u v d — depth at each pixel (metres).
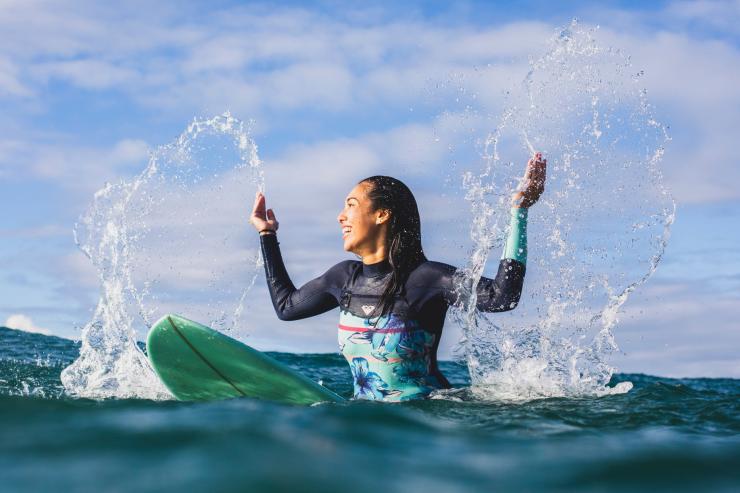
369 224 3.53
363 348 3.48
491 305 3.32
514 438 2.02
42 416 2.04
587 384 3.63
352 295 3.58
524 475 1.50
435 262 3.51
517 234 3.36
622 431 2.34
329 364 6.88
